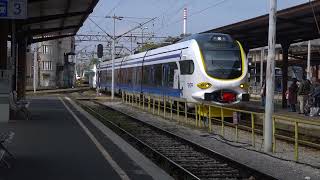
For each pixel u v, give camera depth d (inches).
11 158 491.8
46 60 4281.5
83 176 409.4
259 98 1946.4
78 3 1019.3
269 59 594.6
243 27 1109.7
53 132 730.2
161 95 1253.1
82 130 765.9
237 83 991.0
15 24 1071.0
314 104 992.9
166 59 1220.5
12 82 970.7
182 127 924.6
